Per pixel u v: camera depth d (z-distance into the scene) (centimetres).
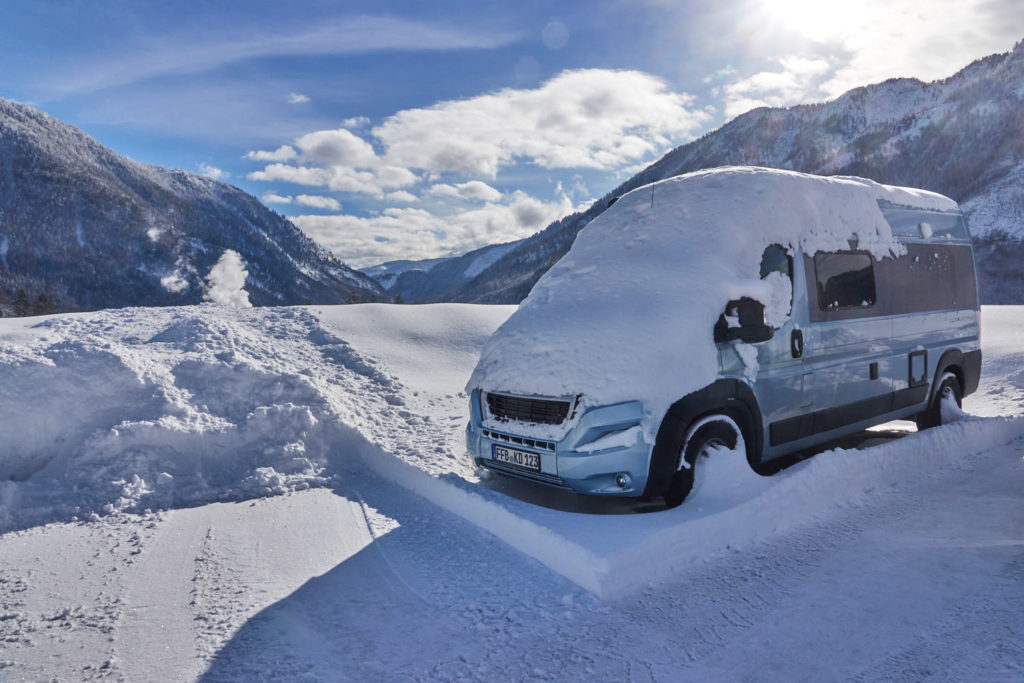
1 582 376
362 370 914
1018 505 432
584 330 428
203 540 433
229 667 279
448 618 317
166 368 714
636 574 340
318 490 545
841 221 523
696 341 408
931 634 281
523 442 434
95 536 446
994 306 1689
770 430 451
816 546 382
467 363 1055
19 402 580
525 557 384
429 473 522
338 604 337
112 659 288
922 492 471
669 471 394
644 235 491
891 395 561
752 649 276
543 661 274
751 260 447
